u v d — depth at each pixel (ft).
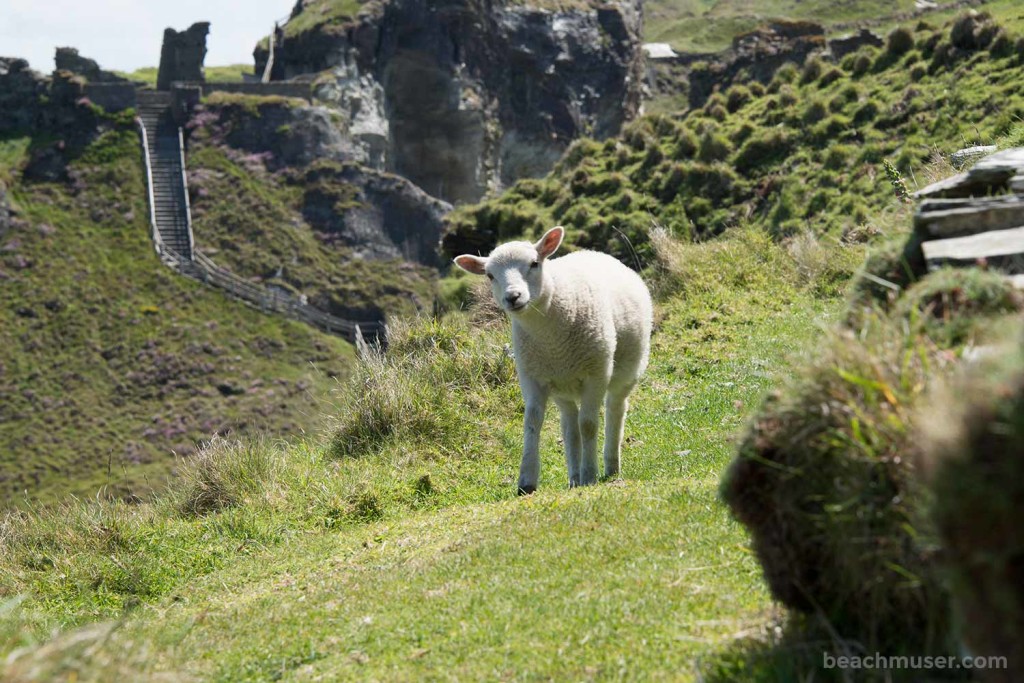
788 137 73.05
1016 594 9.20
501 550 20.66
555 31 237.86
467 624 17.03
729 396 35.86
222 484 33.22
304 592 22.17
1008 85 62.59
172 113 198.59
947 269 13.65
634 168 78.33
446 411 35.99
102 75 209.97
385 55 214.90
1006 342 10.22
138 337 153.48
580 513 21.83
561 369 26.68
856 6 242.58
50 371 146.82
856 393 12.47
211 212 181.47
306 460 35.60
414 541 24.26
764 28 119.55
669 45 285.64
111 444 134.82
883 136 67.10
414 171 221.87
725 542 18.21
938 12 222.07
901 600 12.22
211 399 144.15
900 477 11.88
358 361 40.37
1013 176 18.58
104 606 25.84
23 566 28.66
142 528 30.32
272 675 17.01
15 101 192.24
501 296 25.91
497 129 226.58
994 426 9.43
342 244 181.88
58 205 177.17
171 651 17.98
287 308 165.37
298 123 193.88
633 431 34.17
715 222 69.15
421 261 185.47
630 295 28.96
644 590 16.70
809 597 13.06
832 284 47.93
